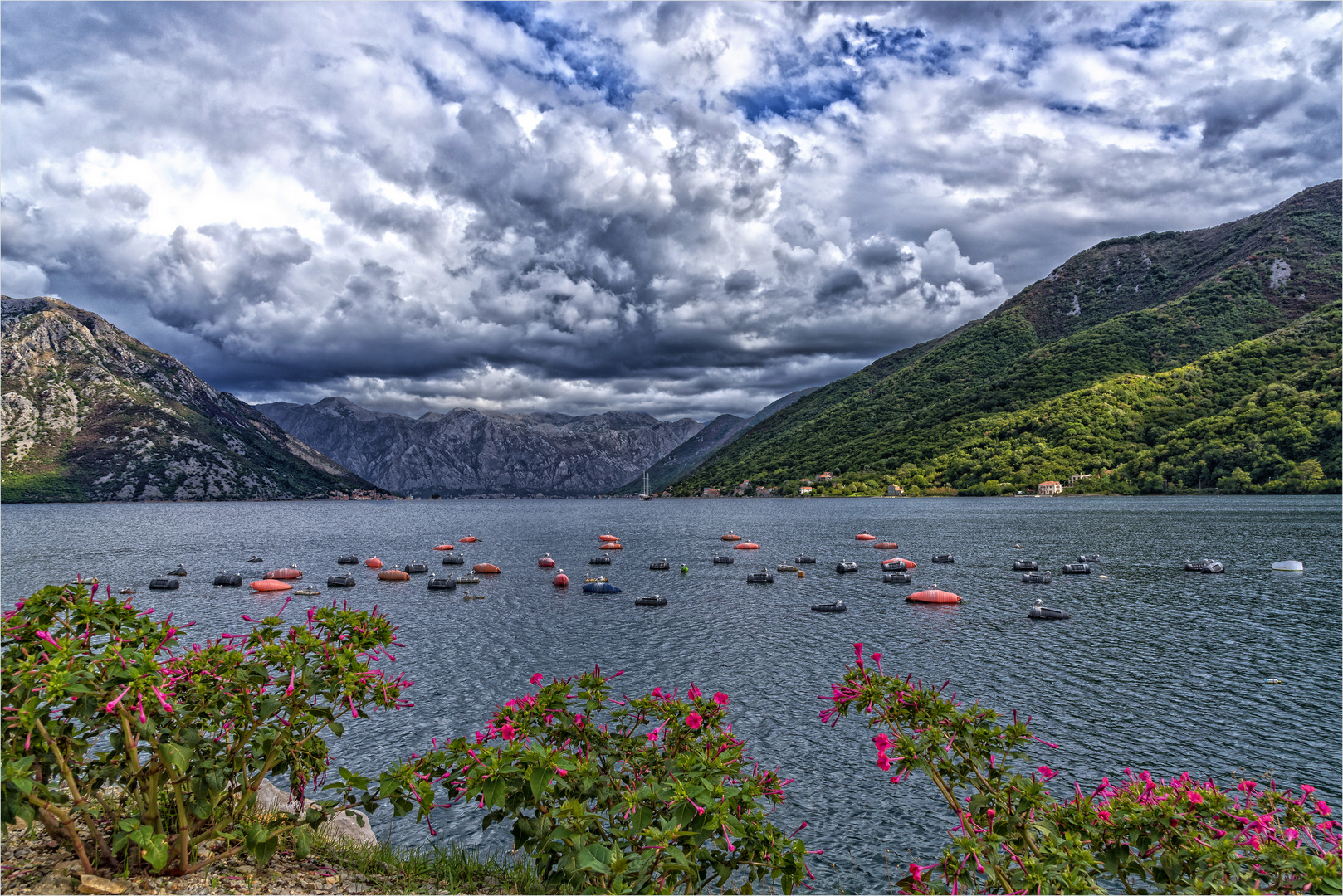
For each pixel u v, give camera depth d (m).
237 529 165.00
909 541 115.19
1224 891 6.55
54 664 6.19
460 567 91.06
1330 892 6.56
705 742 8.45
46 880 6.98
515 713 8.67
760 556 101.06
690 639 46.16
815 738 28.02
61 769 6.59
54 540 130.38
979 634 46.84
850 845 19.98
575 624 51.47
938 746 8.04
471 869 9.30
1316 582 66.25
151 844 6.64
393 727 28.97
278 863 8.34
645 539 133.00
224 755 7.54
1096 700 32.34
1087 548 97.94
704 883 7.64
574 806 7.23
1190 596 59.91
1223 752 26.36
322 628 8.27
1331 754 26.03
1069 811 7.89
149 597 66.25
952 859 7.70
